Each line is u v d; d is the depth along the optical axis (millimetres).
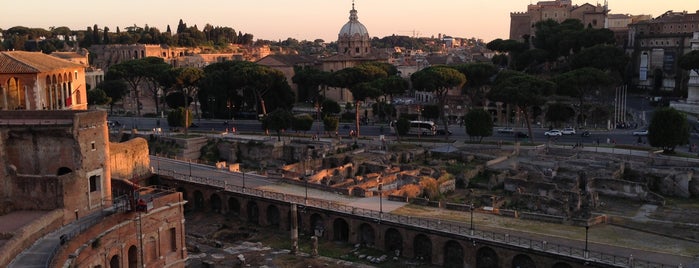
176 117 156750
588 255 69375
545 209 95062
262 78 183750
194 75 190125
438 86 156625
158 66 197750
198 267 77875
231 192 101062
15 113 76125
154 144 153000
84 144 73688
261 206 97125
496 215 87188
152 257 72812
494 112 193000
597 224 83625
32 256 58969
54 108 105312
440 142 153625
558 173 118312
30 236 62219
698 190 109688
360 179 107250
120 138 156875
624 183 107312
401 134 156750
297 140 150625
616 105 179250
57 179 70062
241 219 100375
